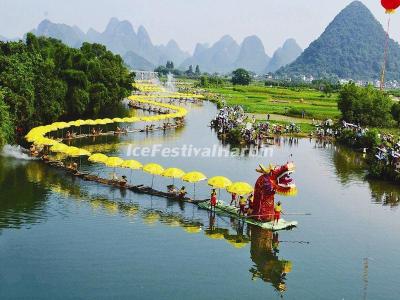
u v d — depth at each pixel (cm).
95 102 9825
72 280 2814
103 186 4922
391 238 3788
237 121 9944
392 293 2858
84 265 3022
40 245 3294
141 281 2845
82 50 12531
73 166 5428
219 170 6009
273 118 11994
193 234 3697
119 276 2897
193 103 16950
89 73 10238
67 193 4591
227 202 4619
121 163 4900
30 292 2653
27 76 7344
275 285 2900
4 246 3247
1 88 6694
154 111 12862
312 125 10825
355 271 3153
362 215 4375
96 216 3975
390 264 3281
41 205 4178
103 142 7731
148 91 18925
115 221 3881
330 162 7019
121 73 12938
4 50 7962
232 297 2714
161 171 4659
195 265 3122
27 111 7069
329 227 4012
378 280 3027
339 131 9419
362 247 3578
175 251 3338
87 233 3569
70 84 9006
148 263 3108
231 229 3869
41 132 6656
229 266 3142
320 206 4638
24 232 3519
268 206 4056
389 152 6244
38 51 8775
